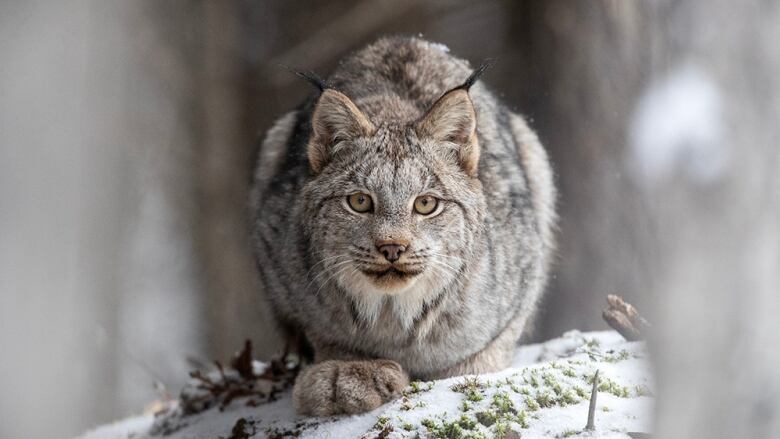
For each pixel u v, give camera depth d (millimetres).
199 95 24500
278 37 26812
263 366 11398
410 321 9219
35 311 15711
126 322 22031
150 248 23344
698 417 5121
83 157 18812
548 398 7859
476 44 25109
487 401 7887
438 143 9164
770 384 4984
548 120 18000
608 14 16984
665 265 5246
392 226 8664
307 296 9688
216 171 24672
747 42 5055
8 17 15805
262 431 8797
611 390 7992
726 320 5047
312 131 9625
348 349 9727
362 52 11836
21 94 16031
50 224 16531
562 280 16766
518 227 10328
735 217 5023
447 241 9008
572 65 17594
